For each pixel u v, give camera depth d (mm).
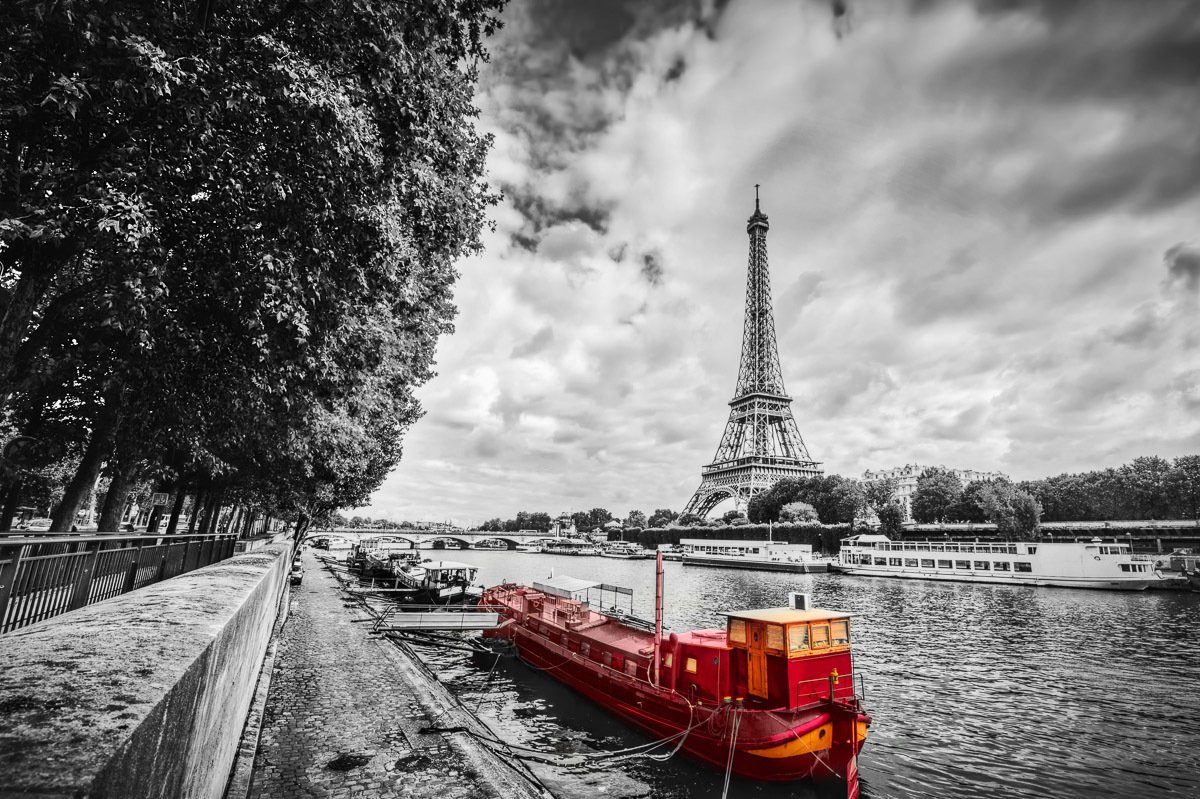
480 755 14945
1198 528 104375
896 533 124438
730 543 134000
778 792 17891
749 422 196750
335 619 36344
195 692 4852
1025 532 107312
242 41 9586
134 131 9523
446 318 32219
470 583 51969
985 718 25828
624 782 18375
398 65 11195
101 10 8422
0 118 8633
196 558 19406
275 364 12898
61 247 10031
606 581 94250
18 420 17922
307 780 12695
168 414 15195
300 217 10828
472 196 17828
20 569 8367
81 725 2887
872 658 37281
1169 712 26609
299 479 30188
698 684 20797
